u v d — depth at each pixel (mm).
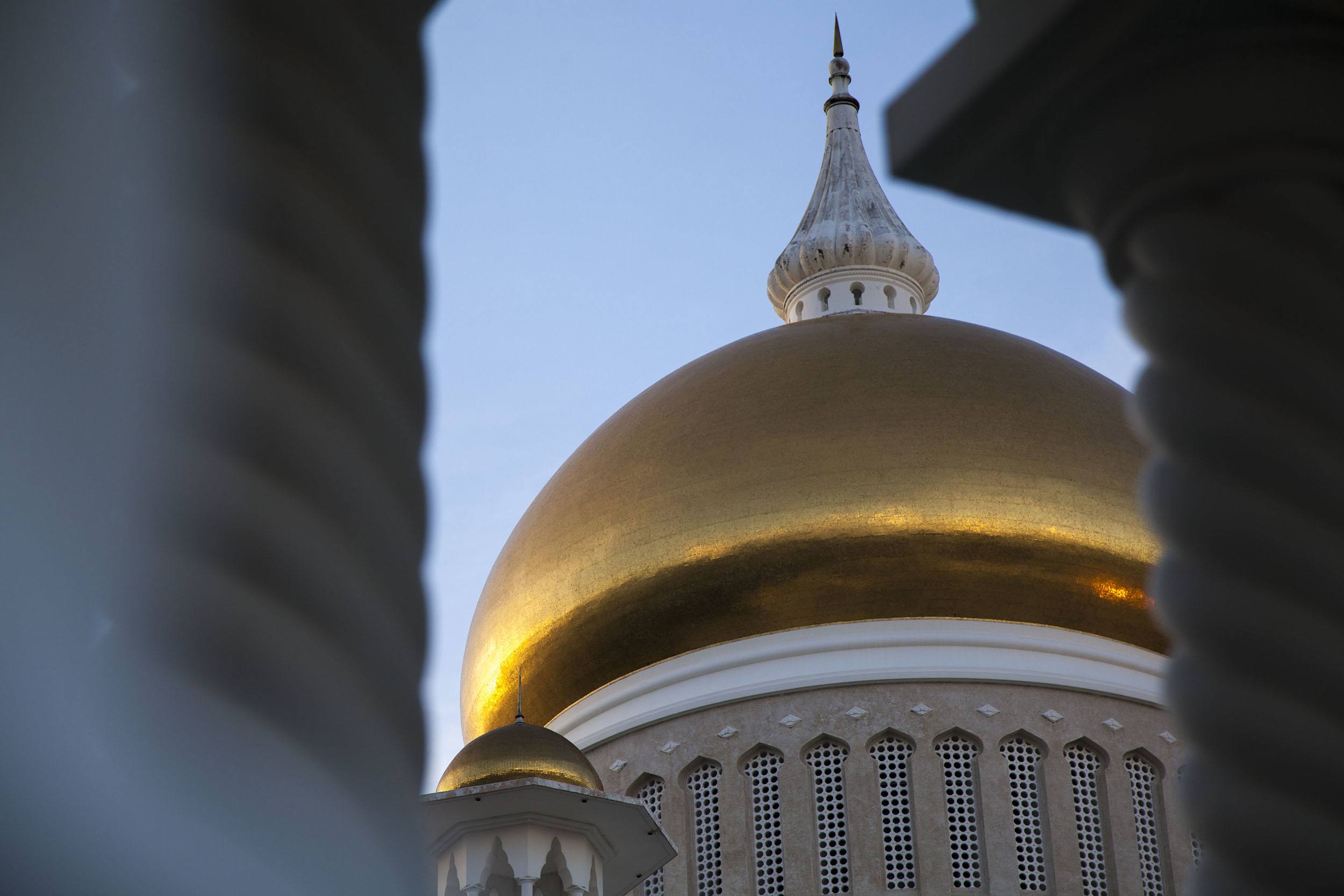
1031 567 58406
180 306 6625
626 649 59812
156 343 6551
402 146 7336
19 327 6328
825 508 58531
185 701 6219
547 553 62031
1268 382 7648
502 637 62531
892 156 8203
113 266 6566
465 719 65312
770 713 57531
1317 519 7543
